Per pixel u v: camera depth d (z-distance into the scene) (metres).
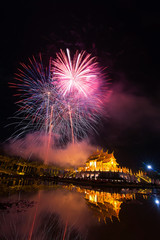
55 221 11.07
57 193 24.47
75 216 12.41
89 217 12.34
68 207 15.30
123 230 9.90
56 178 60.97
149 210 15.53
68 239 8.33
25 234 8.81
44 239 8.24
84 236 8.80
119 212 14.34
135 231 9.82
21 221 10.84
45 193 23.84
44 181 51.28
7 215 11.98
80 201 18.62
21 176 66.25
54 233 9.06
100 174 58.09
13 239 8.19
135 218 12.56
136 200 21.17
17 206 14.71
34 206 15.06
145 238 8.82
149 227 10.61
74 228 9.93
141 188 42.44
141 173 64.06
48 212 13.21
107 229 9.98
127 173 59.50
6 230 9.28
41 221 10.98
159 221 12.01
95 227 10.25
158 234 9.42
